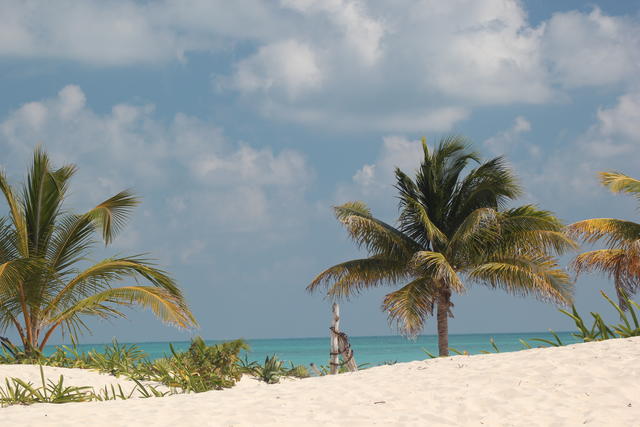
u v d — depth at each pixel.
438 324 20.06
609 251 18.06
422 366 10.98
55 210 16.52
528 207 18.67
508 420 7.72
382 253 19.91
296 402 9.03
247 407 8.82
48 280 16.00
